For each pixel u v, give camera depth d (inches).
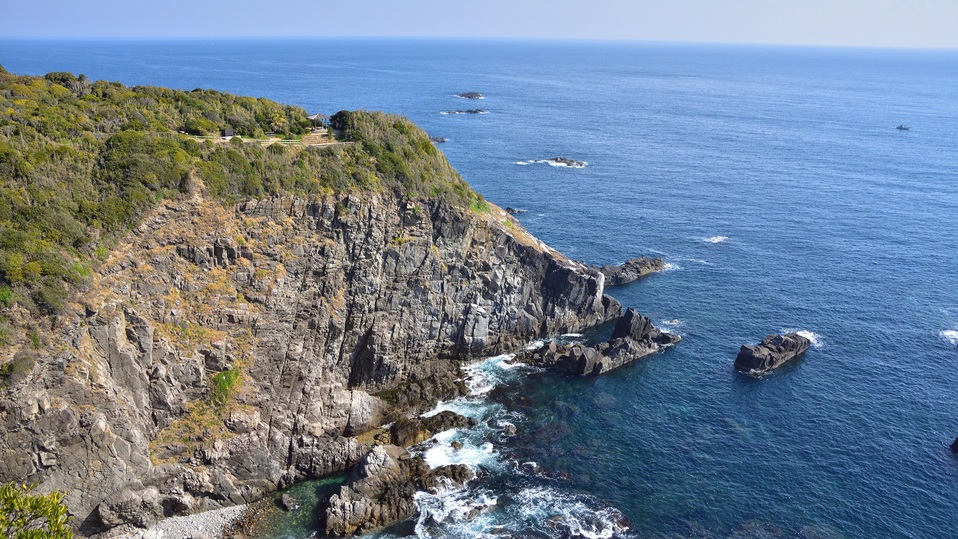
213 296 2251.5
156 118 2780.5
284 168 2539.4
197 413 2155.5
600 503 2171.5
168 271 2174.0
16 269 1814.7
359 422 2503.7
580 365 2977.4
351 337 2674.7
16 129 2239.2
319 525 2055.9
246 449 2162.9
